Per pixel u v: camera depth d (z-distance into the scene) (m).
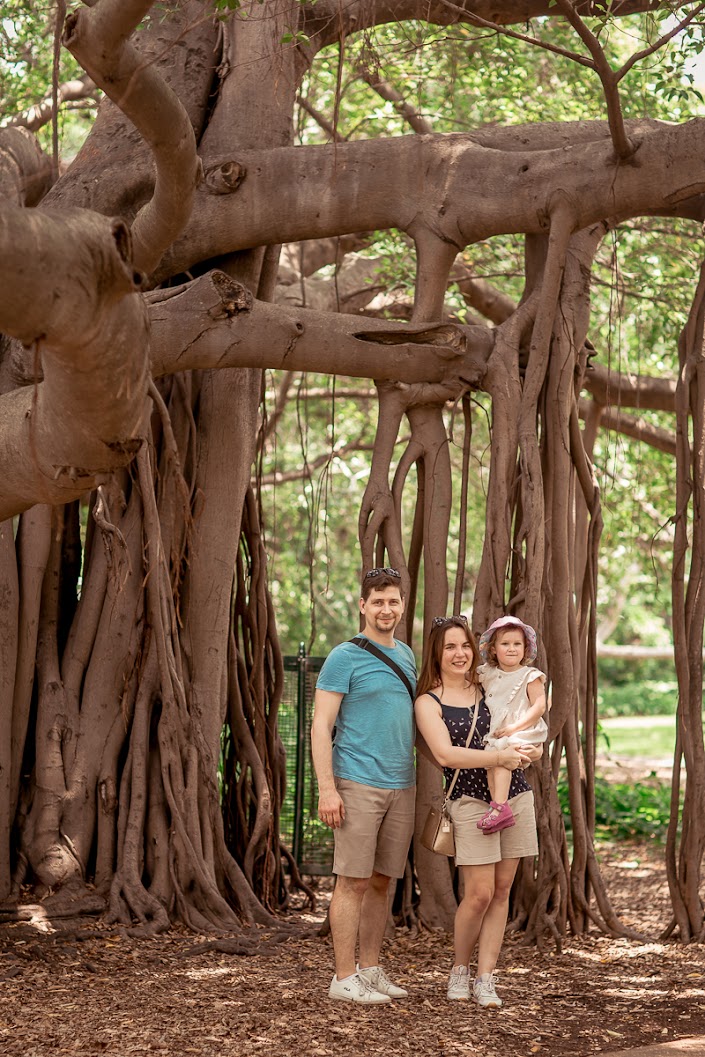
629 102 9.09
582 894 6.18
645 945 5.91
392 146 6.51
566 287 6.49
